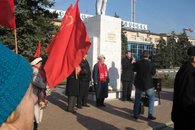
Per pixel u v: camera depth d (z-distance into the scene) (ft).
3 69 3.34
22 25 63.31
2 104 3.30
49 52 19.29
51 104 42.34
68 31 19.27
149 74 33.47
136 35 191.11
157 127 30.66
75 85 36.22
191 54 17.81
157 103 45.57
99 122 31.68
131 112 37.91
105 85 41.83
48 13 73.20
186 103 17.31
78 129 28.37
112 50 53.31
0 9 17.94
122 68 47.67
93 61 51.65
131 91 48.80
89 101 46.21
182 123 17.83
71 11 19.61
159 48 191.11
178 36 200.23
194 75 17.44
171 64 191.62
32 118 3.71
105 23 52.60
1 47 3.54
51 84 18.35
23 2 62.28
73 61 18.80
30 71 3.67
